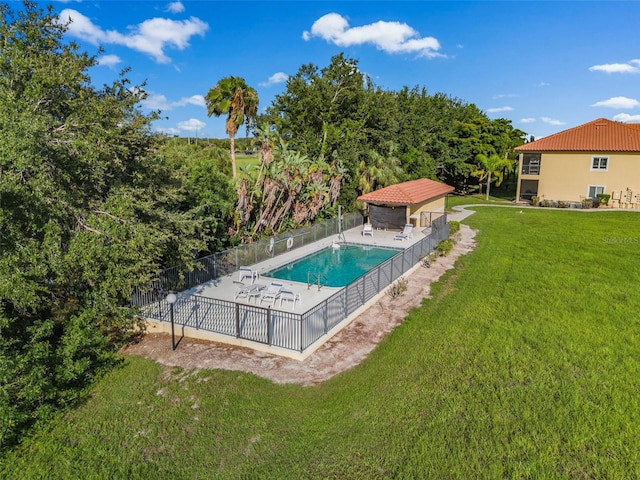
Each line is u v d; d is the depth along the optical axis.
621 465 7.20
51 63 11.89
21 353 9.71
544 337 12.32
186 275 16.69
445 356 11.21
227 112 30.81
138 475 7.23
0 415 7.74
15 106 9.98
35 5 11.98
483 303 15.36
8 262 9.30
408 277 18.80
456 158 50.66
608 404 8.94
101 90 13.34
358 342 12.23
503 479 6.93
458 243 25.78
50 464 7.57
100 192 12.61
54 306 12.23
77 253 10.45
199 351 11.74
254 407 9.01
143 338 12.93
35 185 9.68
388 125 43.59
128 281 11.38
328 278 19.16
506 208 41.09
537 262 21.05
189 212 15.58
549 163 42.91
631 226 30.56
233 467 7.36
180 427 8.47
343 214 31.27
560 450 7.59
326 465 7.32
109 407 9.25
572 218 34.53
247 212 23.00
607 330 12.75
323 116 39.09
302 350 11.14
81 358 10.62
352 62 40.66
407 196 29.38
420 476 7.02
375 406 8.95
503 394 9.34
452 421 8.42
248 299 15.51
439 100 61.41
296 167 25.84
